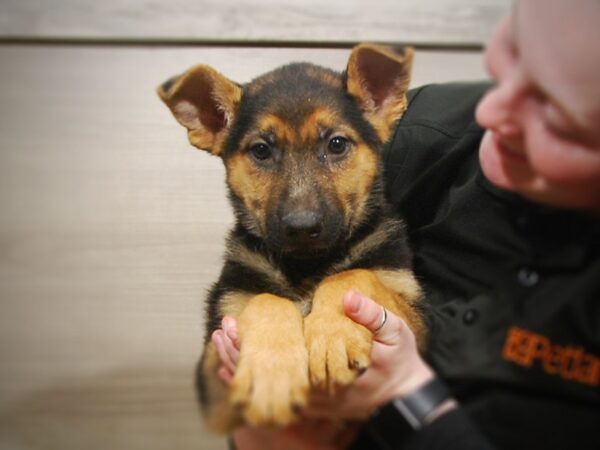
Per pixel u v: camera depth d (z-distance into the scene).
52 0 0.36
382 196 0.42
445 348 0.33
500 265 0.33
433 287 0.37
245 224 0.40
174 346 0.39
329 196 0.39
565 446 0.30
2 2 0.36
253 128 0.41
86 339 0.39
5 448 0.38
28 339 0.39
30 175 0.39
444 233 0.37
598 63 0.26
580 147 0.27
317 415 0.31
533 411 0.30
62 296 0.39
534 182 0.30
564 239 0.31
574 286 0.30
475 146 0.38
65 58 0.38
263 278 0.38
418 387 0.31
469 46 0.37
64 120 0.38
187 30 0.36
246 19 0.36
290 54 0.39
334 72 0.42
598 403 0.29
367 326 0.31
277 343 0.31
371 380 0.31
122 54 0.38
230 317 0.35
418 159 0.41
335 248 0.39
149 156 0.39
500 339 0.31
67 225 0.39
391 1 0.36
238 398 0.29
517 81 0.28
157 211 0.40
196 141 0.40
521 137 0.30
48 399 0.39
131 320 0.39
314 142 0.40
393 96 0.41
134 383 0.39
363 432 0.33
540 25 0.27
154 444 0.38
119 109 0.39
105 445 0.38
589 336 0.29
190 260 0.40
